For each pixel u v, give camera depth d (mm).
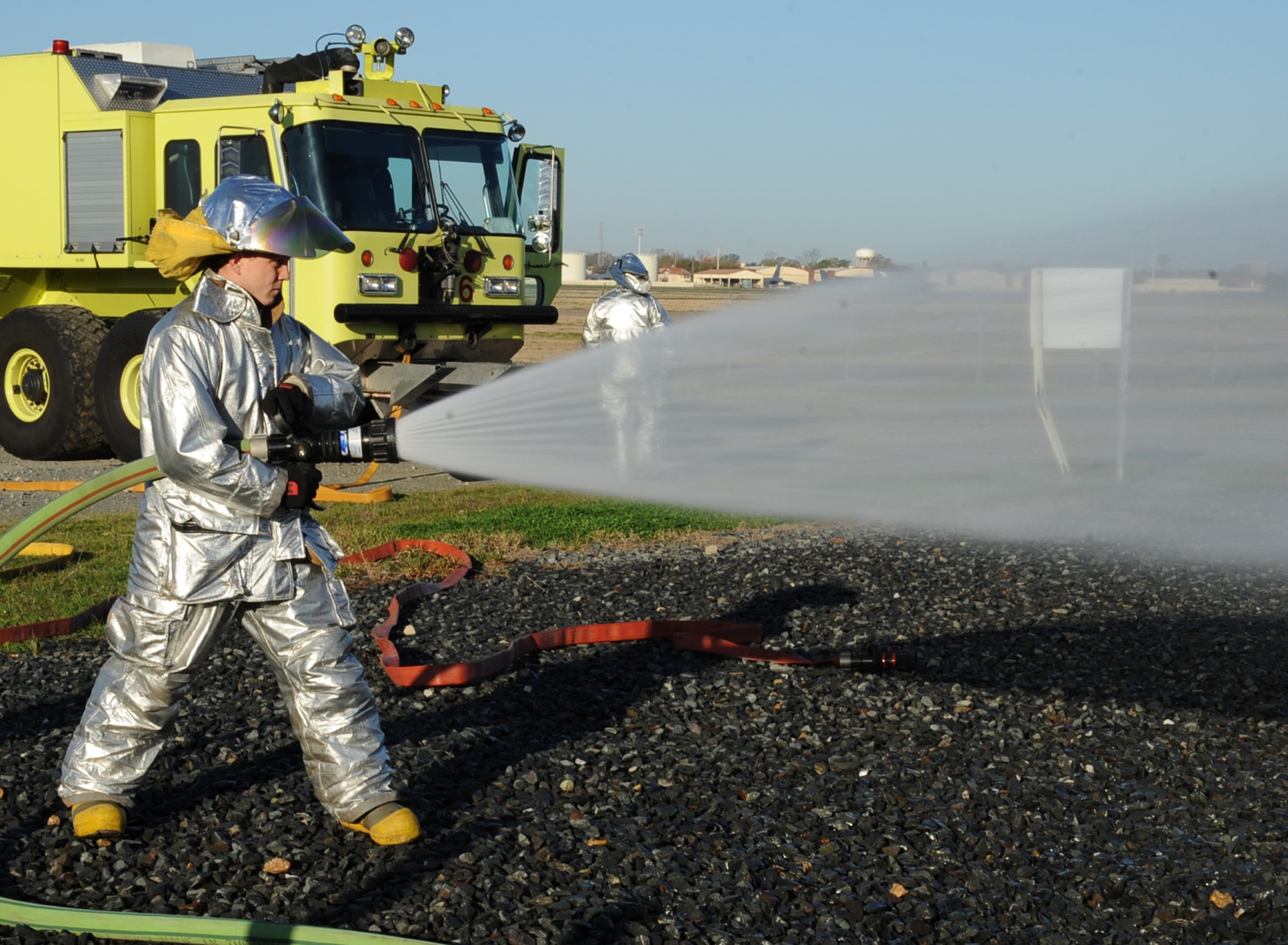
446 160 12172
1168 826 4297
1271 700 5680
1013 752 5000
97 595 7383
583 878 3838
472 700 5602
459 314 12109
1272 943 3543
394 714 5387
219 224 3734
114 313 13594
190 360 3705
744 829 4227
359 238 11352
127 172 12328
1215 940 3561
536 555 8938
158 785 4484
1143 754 4980
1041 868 3967
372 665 6090
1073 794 4562
